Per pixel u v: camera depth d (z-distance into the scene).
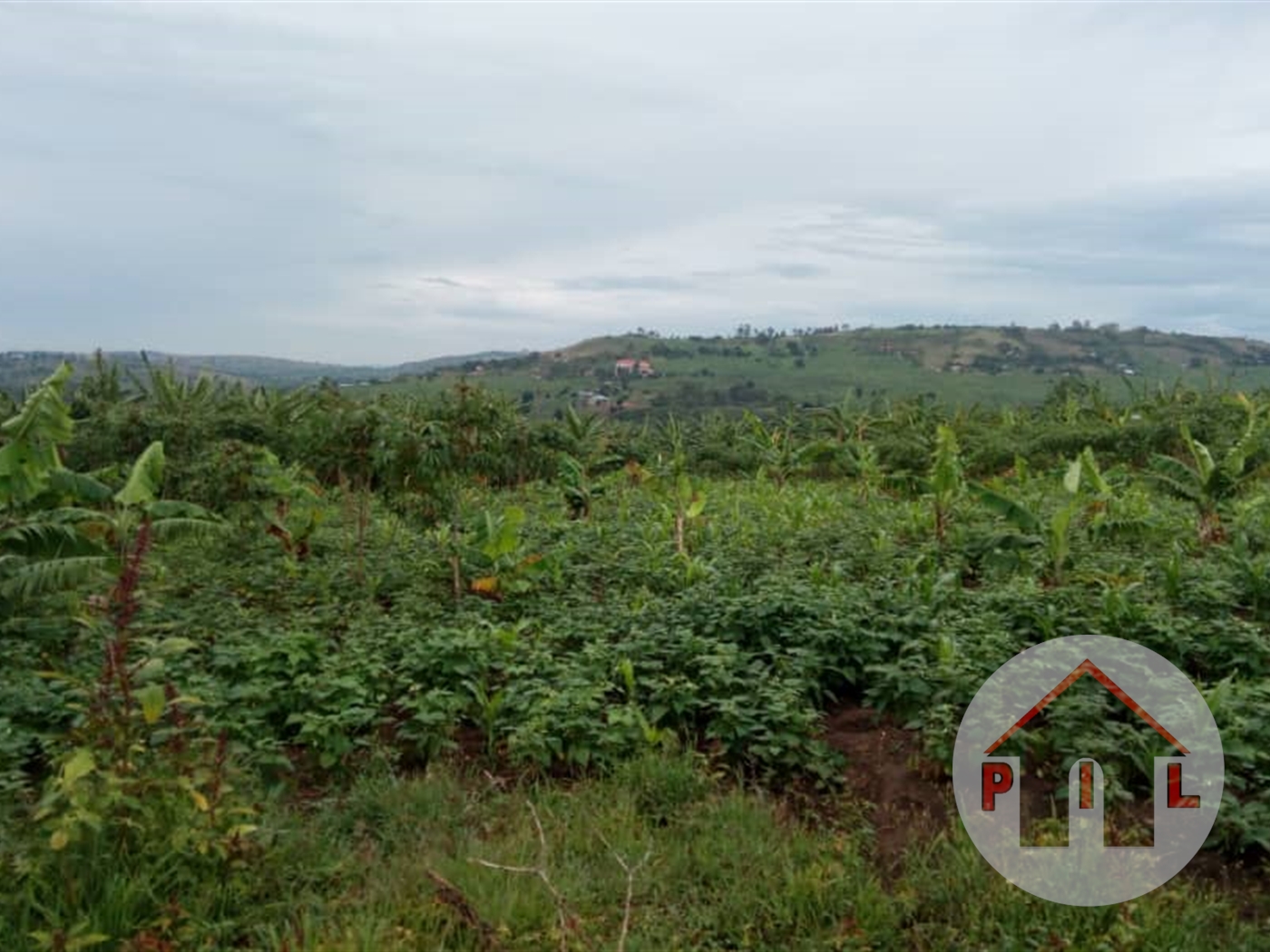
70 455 13.08
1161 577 9.28
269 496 11.56
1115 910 4.38
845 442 21.48
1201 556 10.86
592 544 11.54
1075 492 10.22
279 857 4.60
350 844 4.94
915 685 6.41
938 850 5.00
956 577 9.09
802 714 6.19
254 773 5.36
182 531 8.23
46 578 7.00
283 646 6.97
